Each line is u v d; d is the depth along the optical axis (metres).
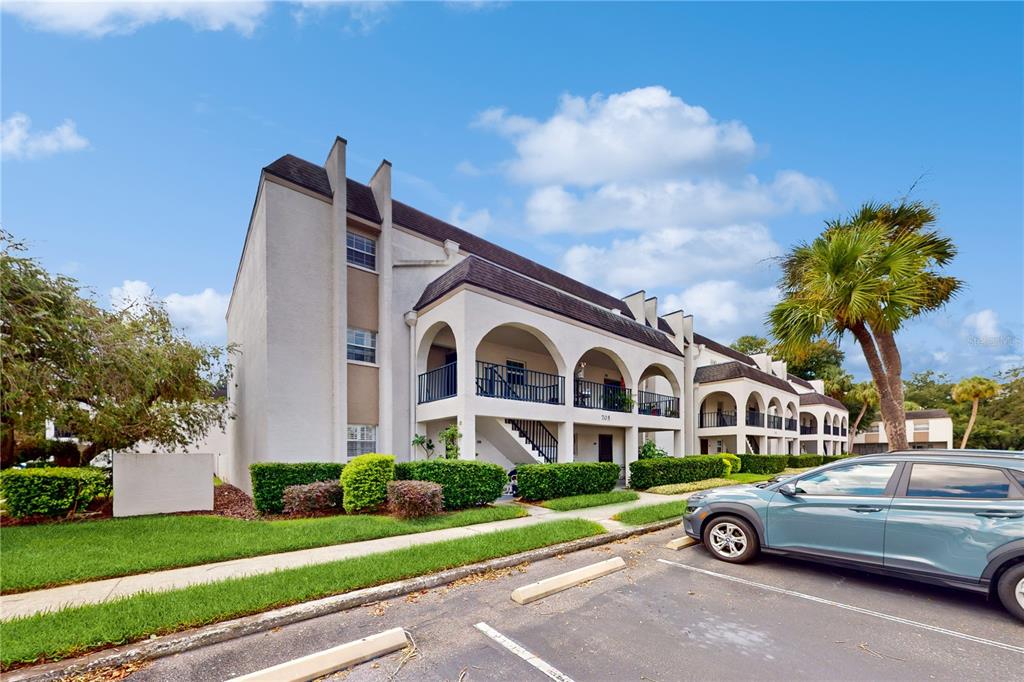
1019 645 4.12
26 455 14.38
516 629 4.39
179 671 3.58
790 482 6.24
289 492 9.67
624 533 8.19
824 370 47.56
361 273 14.13
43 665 3.53
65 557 6.23
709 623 4.55
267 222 12.39
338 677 3.52
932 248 10.66
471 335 12.64
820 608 4.93
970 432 46.38
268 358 12.05
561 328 15.17
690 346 27.39
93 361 8.68
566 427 14.84
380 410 13.81
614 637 4.23
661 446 25.78
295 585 5.04
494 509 10.05
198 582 5.37
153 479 9.60
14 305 7.52
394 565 5.78
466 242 18.36
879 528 5.38
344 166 13.52
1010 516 4.71
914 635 4.30
